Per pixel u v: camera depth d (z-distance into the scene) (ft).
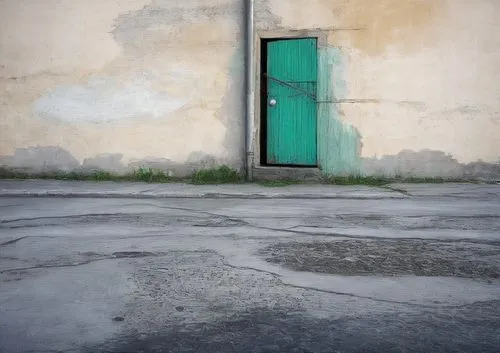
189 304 7.25
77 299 7.47
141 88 26.91
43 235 12.37
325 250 10.57
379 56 25.18
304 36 25.63
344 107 25.57
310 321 6.62
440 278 8.54
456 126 25.04
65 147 27.40
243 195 20.42
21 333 6.23
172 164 26.89
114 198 20.30
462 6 24.62
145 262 9.59
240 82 26.22
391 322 6.59
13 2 27.30
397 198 19.63
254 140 25.99
